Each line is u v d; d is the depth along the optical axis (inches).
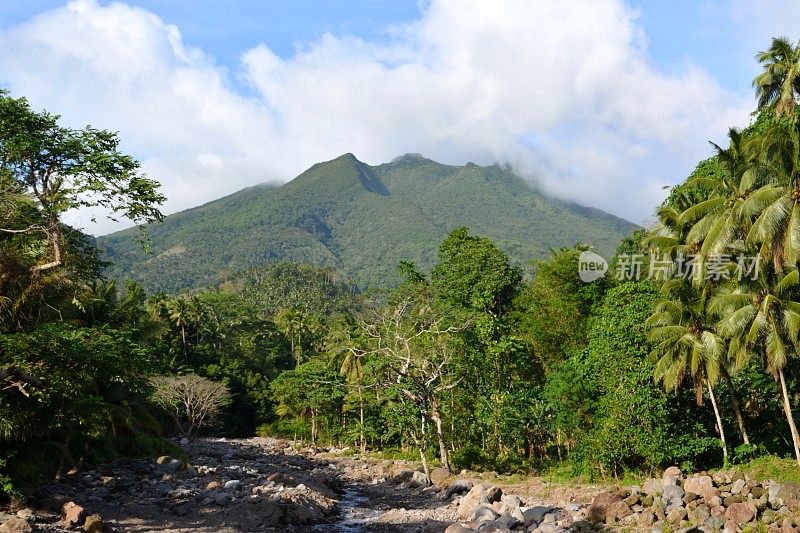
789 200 936.9
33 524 701.3
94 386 1013.8
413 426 1904.5
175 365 3009.4
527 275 5344.5
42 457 923.4
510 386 1815.9
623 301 1355.8
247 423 3346.5
